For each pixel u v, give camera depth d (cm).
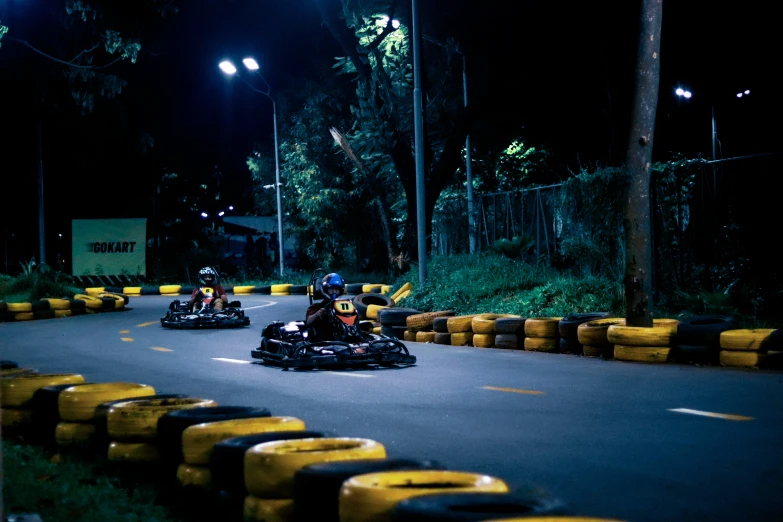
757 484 562
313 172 4100
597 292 1823
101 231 4419
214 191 6366
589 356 1410
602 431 755
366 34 3086
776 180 1719
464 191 3503
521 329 1566
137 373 1299
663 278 1827
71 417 728
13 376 885
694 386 1019
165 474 630
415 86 2270
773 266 1702
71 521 523
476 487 393
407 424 817
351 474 425
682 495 541
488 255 2366
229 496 530
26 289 3412
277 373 1267
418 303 2173
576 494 550
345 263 4403
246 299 3450
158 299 3728
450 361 1381
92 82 3266
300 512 438
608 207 1834
